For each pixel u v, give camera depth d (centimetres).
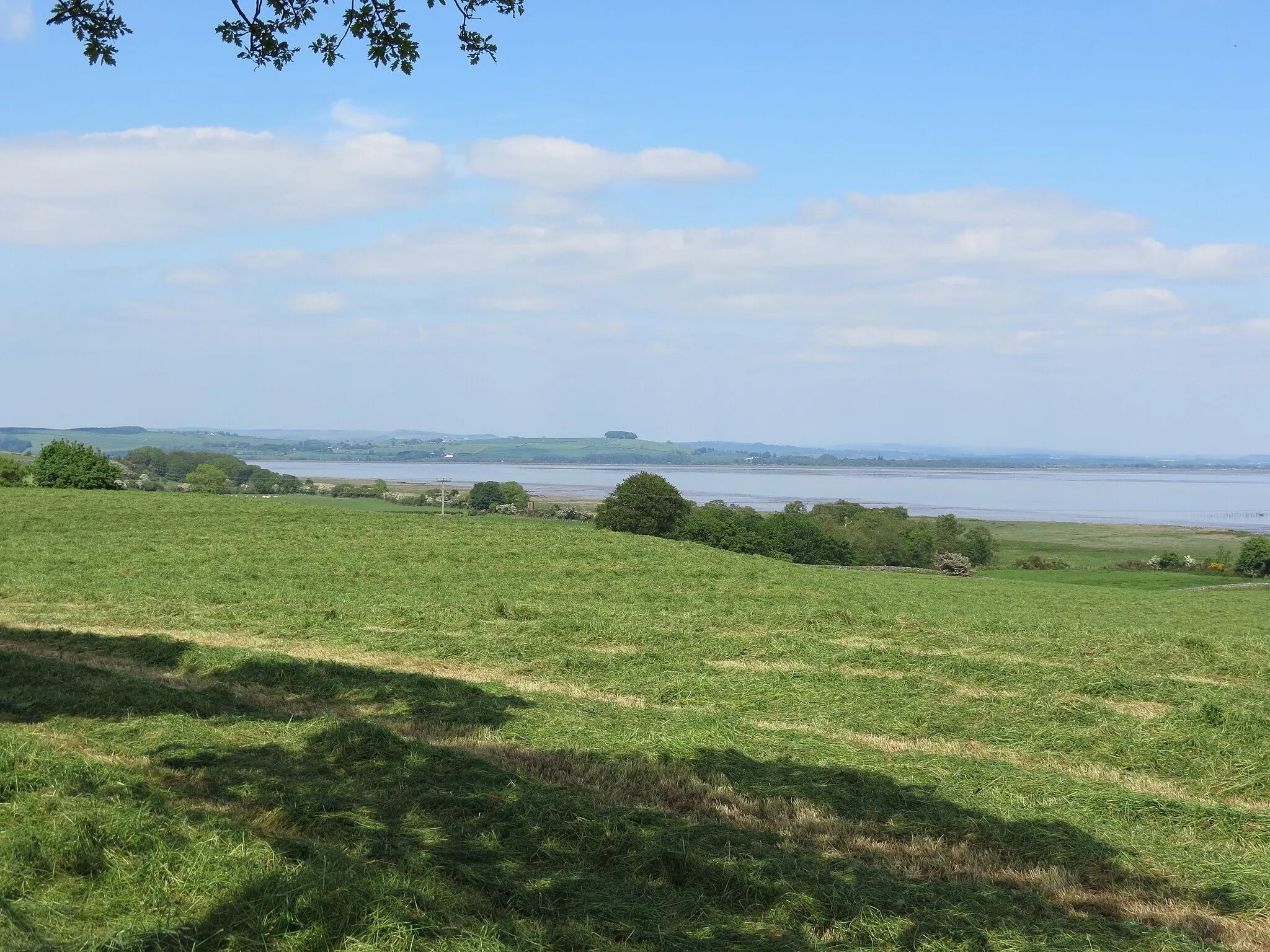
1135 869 865
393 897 697
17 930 621
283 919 659
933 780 1103
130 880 710
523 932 675
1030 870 863
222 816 859
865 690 1630
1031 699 1559
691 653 1945
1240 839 964
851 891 775
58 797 855
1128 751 1300
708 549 3878
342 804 927
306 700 1428
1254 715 1421
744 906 762
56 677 1415
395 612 2283
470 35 1086
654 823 923
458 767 1072
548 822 905
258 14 1050
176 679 1521
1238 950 726
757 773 1113
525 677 1719
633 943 689
